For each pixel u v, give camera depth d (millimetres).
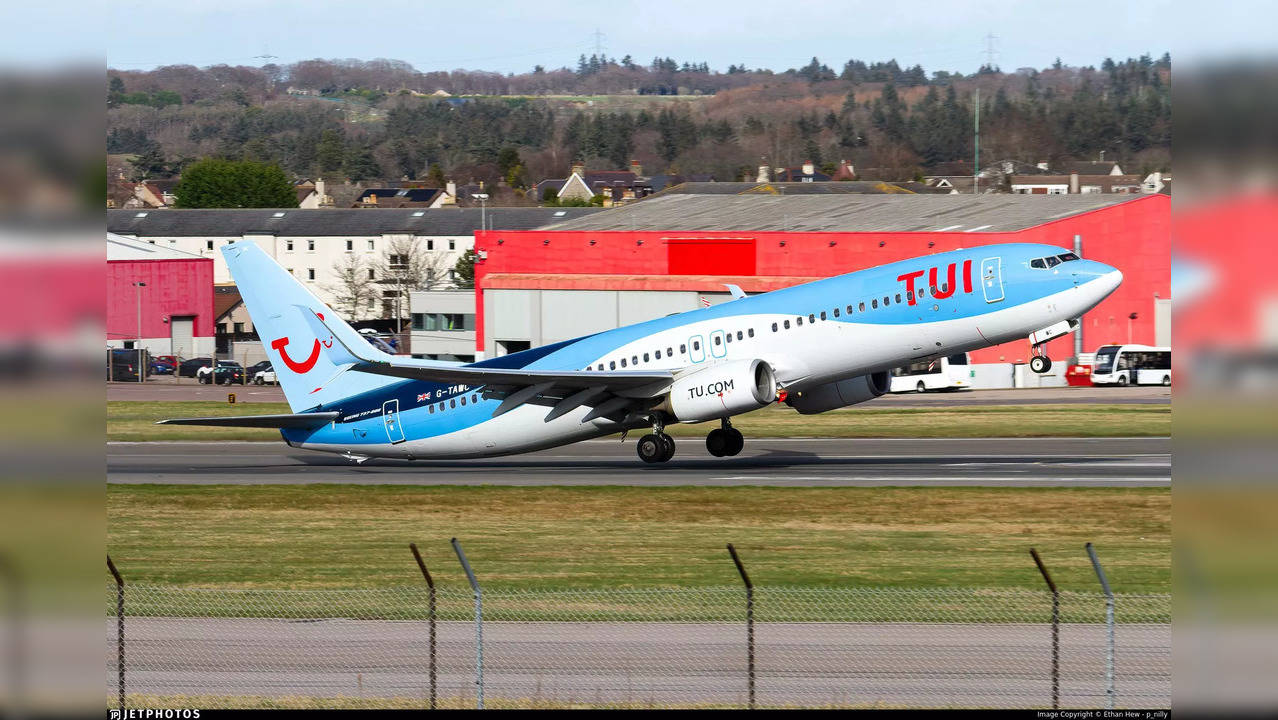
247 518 148875
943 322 164125
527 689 76312
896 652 82000
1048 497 148000
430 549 126562
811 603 95375
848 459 193250
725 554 120562
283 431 191875
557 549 125250
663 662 80812
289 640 86688
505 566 116500
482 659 79125
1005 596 96875
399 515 148875
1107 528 130000
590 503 153125
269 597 100938
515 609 94750
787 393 173000
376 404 185375
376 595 101250
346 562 120062
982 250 166000
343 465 199875
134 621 92000
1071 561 113750
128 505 159250
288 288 186250
